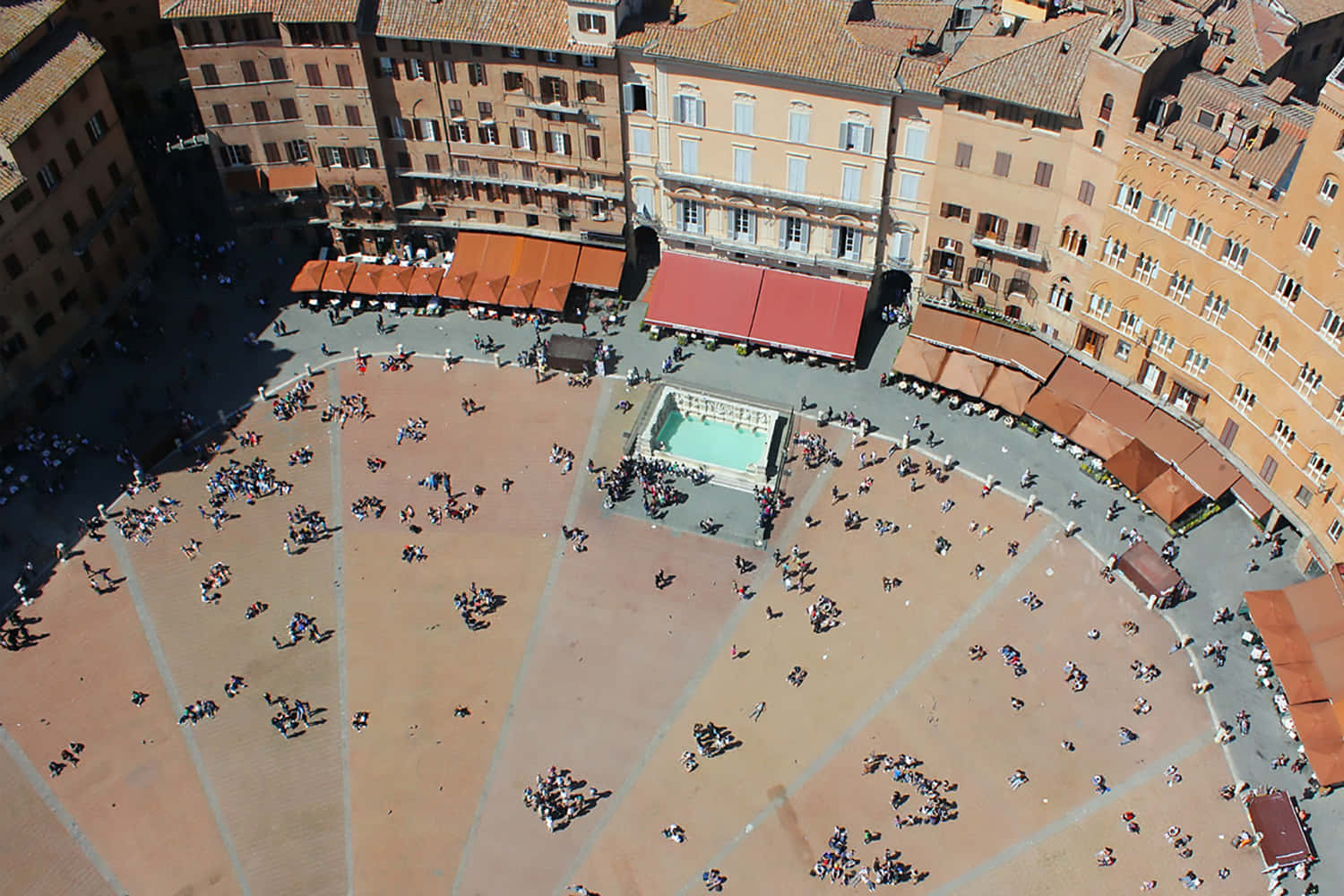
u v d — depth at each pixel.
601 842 91.25
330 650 102.94
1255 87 101.69
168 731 98.25
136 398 120.88
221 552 109.50
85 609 105.56
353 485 114.31
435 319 129.25
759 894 88.12
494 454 116.50
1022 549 107.12
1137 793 91.81
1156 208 100.69
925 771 94.00
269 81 121.50
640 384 121.75
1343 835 88.62
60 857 91.56
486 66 117.50
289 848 91.75
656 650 102.12
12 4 113.44
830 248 120.81
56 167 115.00
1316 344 92.06
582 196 124.56
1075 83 101.06
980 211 111.38
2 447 114.00
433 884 89.56
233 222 136.12
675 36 111.75
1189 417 108.31
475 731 97.69
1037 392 114.12
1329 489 95.06
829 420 117.62
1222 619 100.88
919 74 106.38
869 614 103.62
